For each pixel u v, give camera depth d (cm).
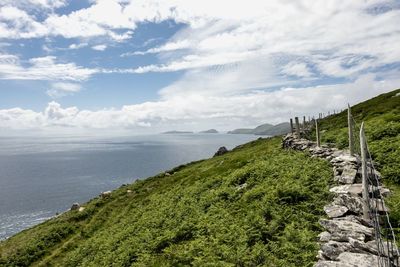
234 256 1318
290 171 2216
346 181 1695
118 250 2195
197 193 2862
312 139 3625
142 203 4569
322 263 982
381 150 2153
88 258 2658
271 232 1438
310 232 1312
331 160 2150
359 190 1502
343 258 970
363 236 1088
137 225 2697
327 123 6166
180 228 1939
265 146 5456
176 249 1684
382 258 916
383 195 1491
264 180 2244
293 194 1725
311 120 6000
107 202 6450
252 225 1561
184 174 6278
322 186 1769
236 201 2073
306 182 1859
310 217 1466
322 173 1966
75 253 3133
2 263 4216
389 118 3319
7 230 14125
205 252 1451
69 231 5053
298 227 1405
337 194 1559
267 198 1775
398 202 1364
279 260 1185
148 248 1906
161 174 8044
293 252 1217
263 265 1194
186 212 2317
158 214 2695
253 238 1453
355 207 1350
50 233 4922
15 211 18025
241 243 1425
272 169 2434
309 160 2405
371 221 1224
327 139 3219
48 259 4009
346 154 2208
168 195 3725
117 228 3278
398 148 2095
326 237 1194
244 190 2242
